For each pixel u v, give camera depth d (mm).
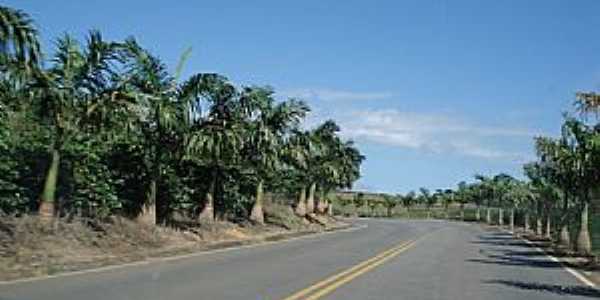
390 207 121000
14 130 23625
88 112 24266
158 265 21766
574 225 41094
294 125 43562
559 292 19562
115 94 24625
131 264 21641
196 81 30484
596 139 29609
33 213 24016
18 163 23516
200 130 31562
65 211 25422
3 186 22438
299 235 44469
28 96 22594
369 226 67938
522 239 53281
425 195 123938
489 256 32812
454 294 17750
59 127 23484
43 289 15547
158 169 30469
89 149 26031
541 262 30422
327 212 74938
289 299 15406
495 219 96812
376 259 27750
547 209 55375
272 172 45000
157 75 28344
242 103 33906
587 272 26266
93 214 26953
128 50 24938
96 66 24047
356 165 73938
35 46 17859
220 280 18562
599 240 39438
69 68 23641
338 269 22828
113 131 26797
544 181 51656
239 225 41500
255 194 45844
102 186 27438
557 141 38531
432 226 73938
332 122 62594
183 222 34844
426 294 17438
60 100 23031
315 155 57500
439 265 26266
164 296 15258
